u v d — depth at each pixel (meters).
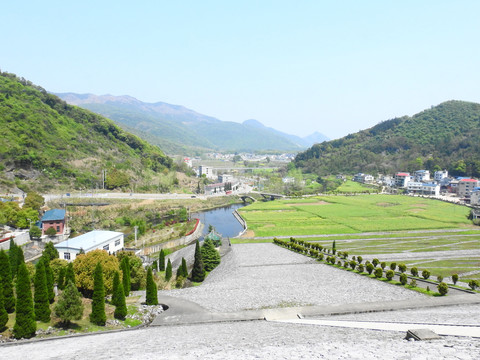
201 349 30.38
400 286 61.16
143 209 163.50
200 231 141.25
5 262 45.62
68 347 35.03
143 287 65.94
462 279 66.06
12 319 44.22
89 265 55.16
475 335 30.27
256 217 157.38
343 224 137.25
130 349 31.98
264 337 34.47
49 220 115.69
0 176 160.88
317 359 25.34
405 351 25.84
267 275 71.62
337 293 57.09
